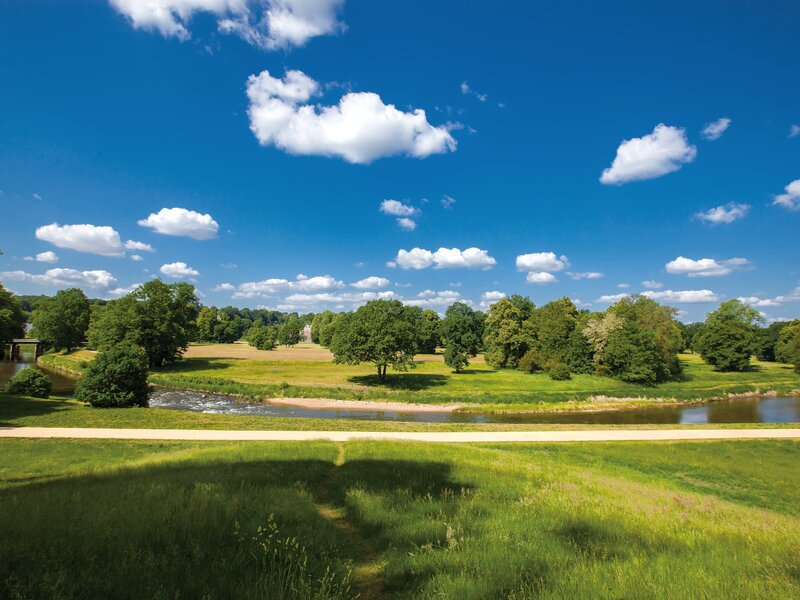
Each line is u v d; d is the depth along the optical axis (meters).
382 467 15.16
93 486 10.45
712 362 79.62
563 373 61.25
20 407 29.12
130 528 6.65
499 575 5.84
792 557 6.60
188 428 25.88
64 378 57.56
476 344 79.25
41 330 82.19
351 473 14.00
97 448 19.64
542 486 13.27
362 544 7.87
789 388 63.25
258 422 28.81
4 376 56.12
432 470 14.87
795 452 23.88
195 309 74.75
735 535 8.73
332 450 18.94
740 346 75.06
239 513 7.87
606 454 22.50
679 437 27.02
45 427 24.33
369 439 22.94
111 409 30.31
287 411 43.53
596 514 10.02
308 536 7.23
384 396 48.75
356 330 55.31
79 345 91.12
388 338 53.97
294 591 4.97
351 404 46.78
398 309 58.09
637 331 62.75
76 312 86.25
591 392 52.88
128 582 4.92
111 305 66.19
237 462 15.36
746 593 5.07
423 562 6.46
